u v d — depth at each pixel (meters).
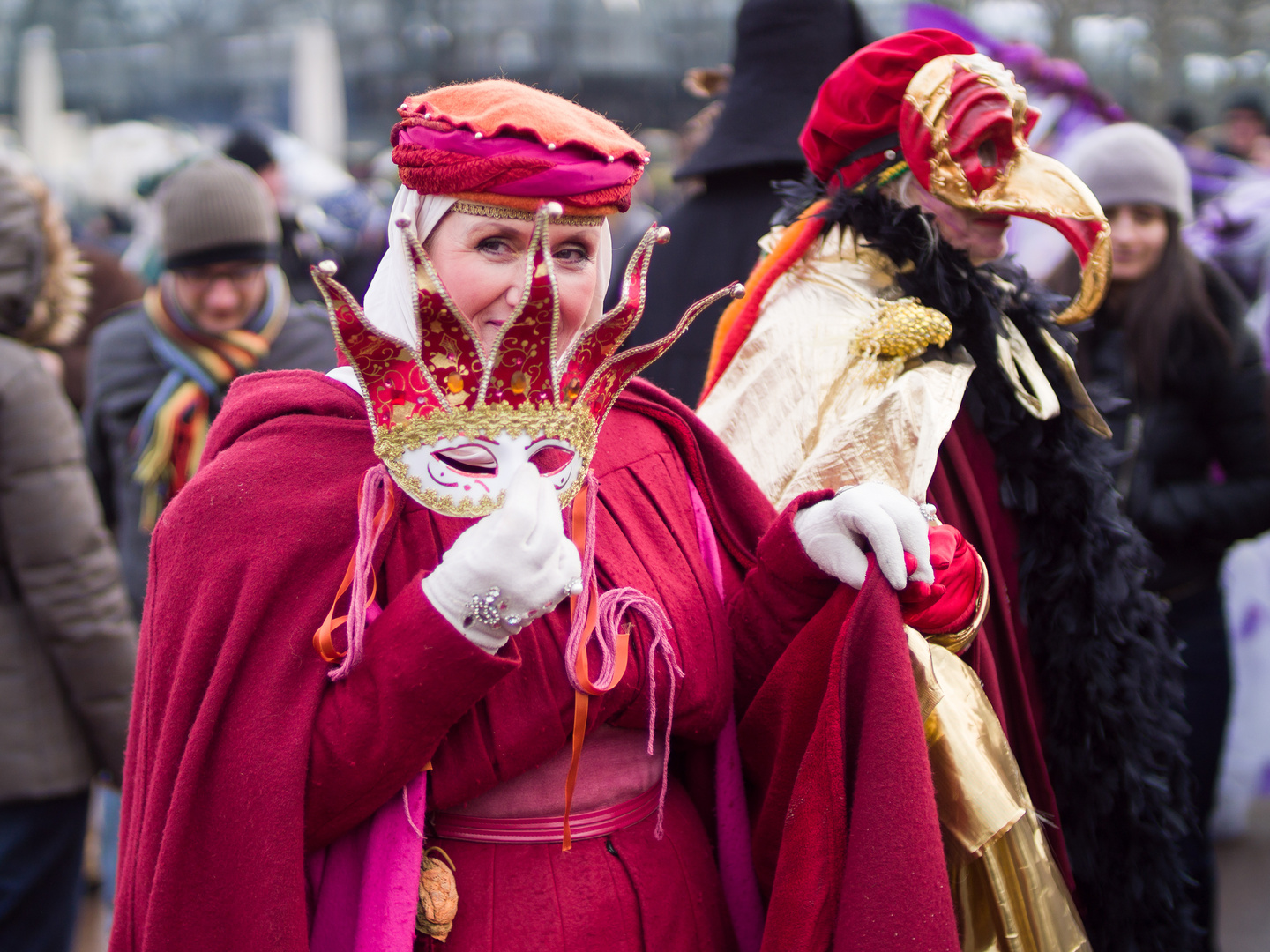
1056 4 12.23
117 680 2.32
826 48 2.50
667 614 1.37
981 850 1.38
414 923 1.24
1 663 2.26
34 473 2.24
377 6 12.05
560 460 1.25
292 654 1.21
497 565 1.14
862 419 1.59
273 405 1.31
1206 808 2.68
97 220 7.06
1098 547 1.65
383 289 1.32
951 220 1.70
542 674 1.27
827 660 1.39
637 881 1.32
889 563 1.33
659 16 10.77
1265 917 2.97
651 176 7.78
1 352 2.27
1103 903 1.66
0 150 3.13
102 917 3.26
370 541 1.24
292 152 7.02
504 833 1.30
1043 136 3.30
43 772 2.27
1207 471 2.66
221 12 15.38
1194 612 2.68
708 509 1.54
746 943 1.48
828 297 1.72
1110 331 2.66
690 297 2.54
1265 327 3.52
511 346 1.17
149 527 2.83
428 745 1.19
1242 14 15.41
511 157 1.19
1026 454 1.65
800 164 2.47
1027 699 1.62
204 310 2.86
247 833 1.17
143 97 15.80
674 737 1.42
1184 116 7.36
